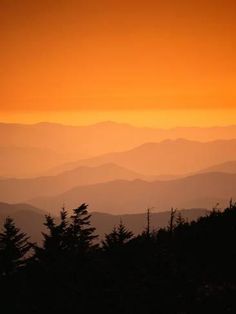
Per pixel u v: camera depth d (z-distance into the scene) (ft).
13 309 287.28
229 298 278.67
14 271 328.08
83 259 317.42
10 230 334.85
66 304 282.15
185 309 270.67
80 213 336.08
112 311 273.54
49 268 311.47
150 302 275.59
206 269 330.95
